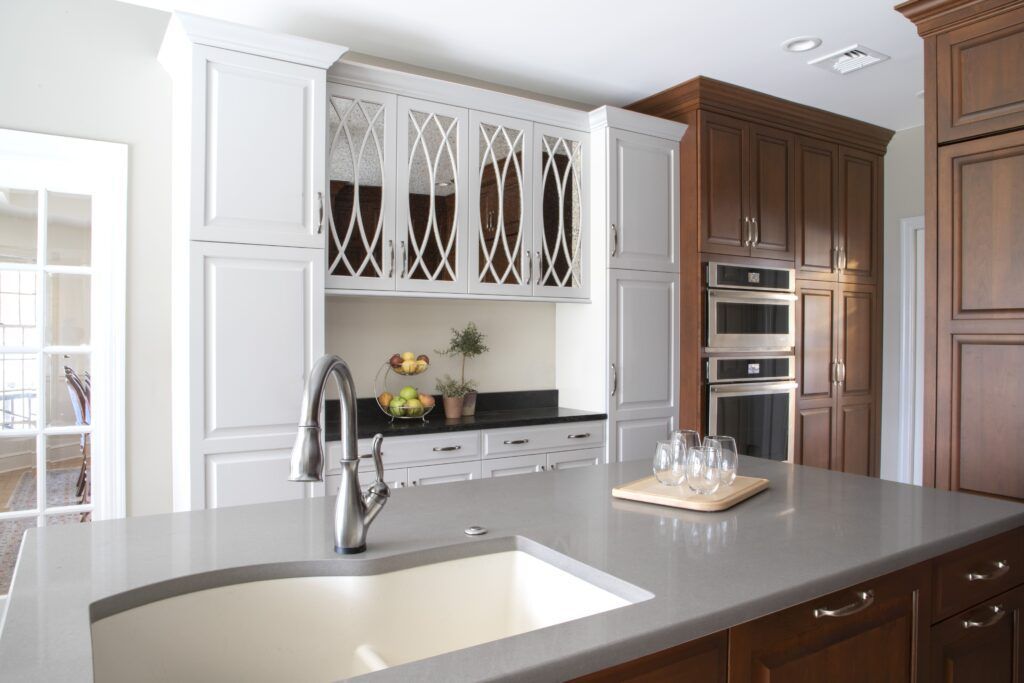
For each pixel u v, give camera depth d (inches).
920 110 162.6
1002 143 91.4
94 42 106.5
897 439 184.7
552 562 49.2
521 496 66.1
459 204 126.8
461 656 32.3
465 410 136.5
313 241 107.1
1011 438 91.0
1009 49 90.7
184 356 100.5
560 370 153.9
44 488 105.7
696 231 144.2
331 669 47.0
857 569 46.1
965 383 95.6
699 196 143.6
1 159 101.9
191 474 97.7
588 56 130.3
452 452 120.5
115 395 108.3
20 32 101.7
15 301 104.0
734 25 117.4
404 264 120.6
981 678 57.8
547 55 129.9
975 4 92.7
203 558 46.8
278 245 104.2
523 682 30.9
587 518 58.0
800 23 116.5
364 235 116.6
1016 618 61.7
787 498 65.5
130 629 40.5
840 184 168.9
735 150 149.0
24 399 104.7
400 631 48.8
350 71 114.3
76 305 108.0
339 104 114.5
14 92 101.1
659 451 63.9
